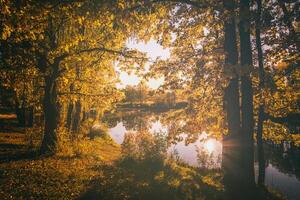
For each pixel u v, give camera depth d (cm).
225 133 1441
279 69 1648
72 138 2342
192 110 1606
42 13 1119
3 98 3588
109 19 1251
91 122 3216
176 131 1559
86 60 2184
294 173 2697
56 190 1212
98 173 1573
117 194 1272
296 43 1430
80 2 1138
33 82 2311
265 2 1505
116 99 2350
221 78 1324
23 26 1153
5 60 1964
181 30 1511
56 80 2152
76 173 1508
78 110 3066
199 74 1501
